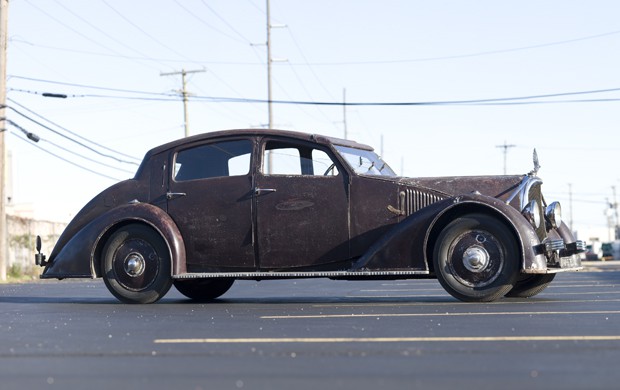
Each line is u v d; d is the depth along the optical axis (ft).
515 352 16.31
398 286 48.37
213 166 32.55
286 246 31.45
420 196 30.50
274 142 32.07
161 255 31.94
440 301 30.58
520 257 28.86
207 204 32.27
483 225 29.12
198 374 14.25
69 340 19.34
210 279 34.86
